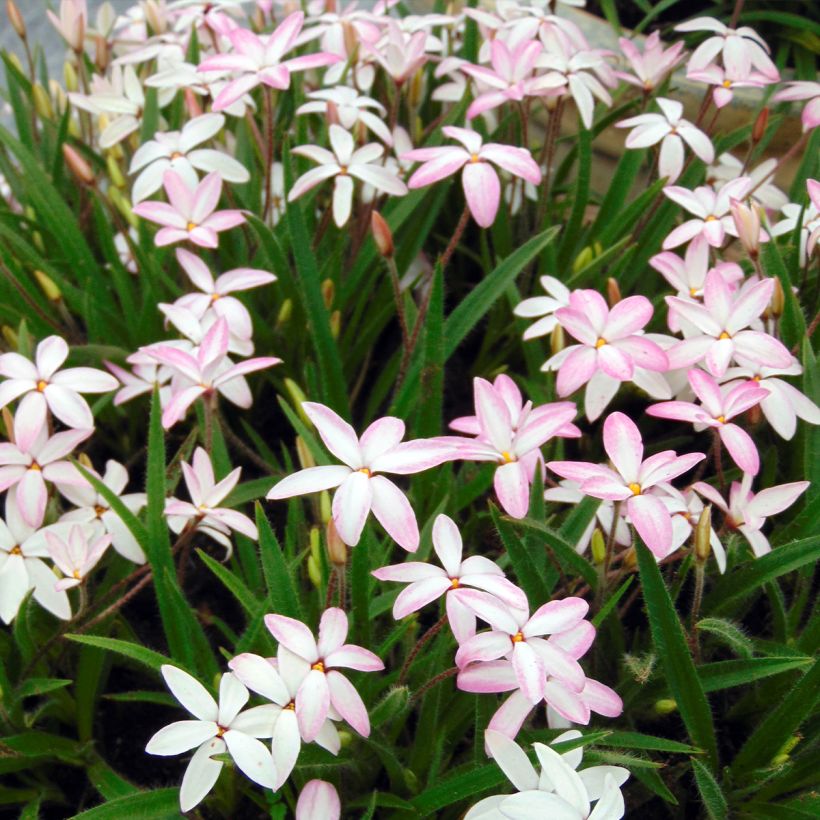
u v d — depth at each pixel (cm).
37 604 27
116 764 28
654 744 23
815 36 42
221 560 33
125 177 38
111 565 28
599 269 34
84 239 34
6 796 26
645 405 35
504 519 24
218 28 35
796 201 35
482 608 20
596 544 25
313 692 20
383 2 39
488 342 37
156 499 25
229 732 20
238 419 36
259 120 40
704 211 30
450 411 38
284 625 21
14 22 38
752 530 25
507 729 21
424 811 23
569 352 27
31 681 25
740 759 25
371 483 21
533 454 24
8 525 25
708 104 36
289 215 31
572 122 44
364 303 35
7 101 41
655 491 25
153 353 26
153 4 39
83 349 31
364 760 25
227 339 26
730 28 37
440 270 28
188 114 37
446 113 39
